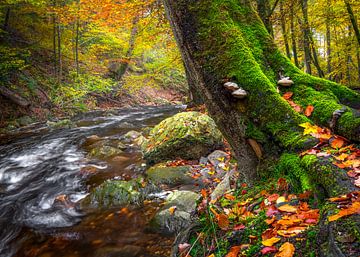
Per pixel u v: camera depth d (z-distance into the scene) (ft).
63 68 57.26
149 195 14.98
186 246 7.48
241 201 8.28
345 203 5.02
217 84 8.75
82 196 16.30
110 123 40.40
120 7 28.43
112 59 64.54
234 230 6.77
